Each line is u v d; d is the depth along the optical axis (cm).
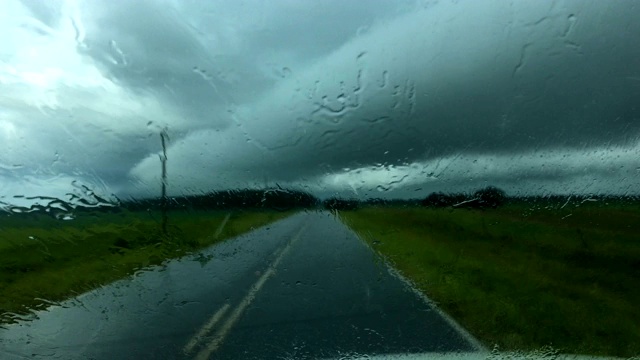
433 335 630
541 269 980
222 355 558
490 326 665
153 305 760
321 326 667
